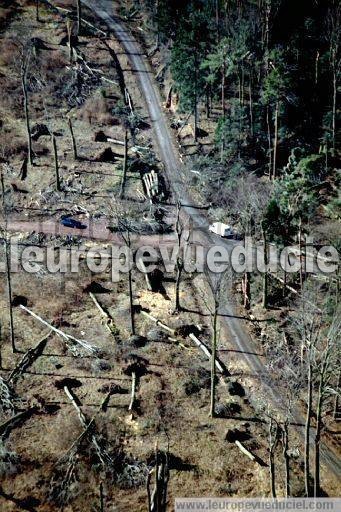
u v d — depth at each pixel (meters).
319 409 40.22
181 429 49.62
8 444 47.22
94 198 78.81
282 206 63.09
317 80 79.50
